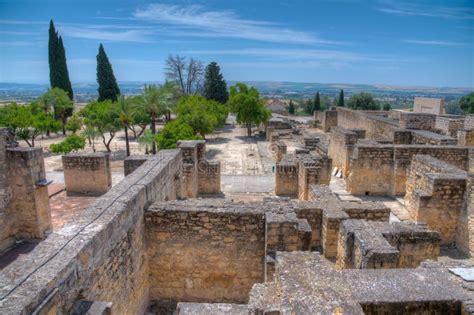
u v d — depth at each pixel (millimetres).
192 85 70688
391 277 5301
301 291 4957
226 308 6809
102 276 6480
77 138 31172
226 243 9023
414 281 5203
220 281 9297
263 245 8961
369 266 7008
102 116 34125
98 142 41781
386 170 19000
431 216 13164
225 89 65875
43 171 14391
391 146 18688
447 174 13336
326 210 10438
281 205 9336
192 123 35594
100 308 5441
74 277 5484
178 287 9398
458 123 28781
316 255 6137
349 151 22094
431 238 8281
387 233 8234
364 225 8438
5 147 13586
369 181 19141
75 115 45031
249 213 8789
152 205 9148
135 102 37688
